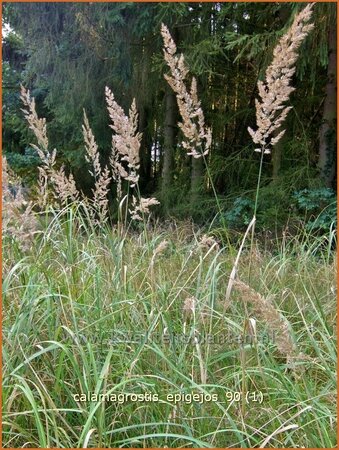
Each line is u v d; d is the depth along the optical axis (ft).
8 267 8.36
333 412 6.22
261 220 20.90
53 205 11.28
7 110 32.27
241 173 26.00
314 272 11.78
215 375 7.25
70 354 6.31
